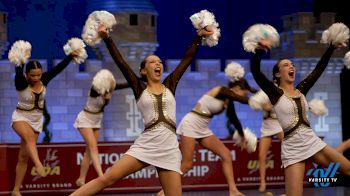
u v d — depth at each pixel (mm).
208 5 37438
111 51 15438
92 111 24750
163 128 15305
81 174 25562
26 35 34719
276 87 16859
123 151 27031
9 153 26141
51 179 26609
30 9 34750
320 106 21328
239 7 37812
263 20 38031
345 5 35406
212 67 34156
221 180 27594
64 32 35219
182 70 15953
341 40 17234
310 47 35312
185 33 37219
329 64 34500
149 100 15352
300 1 38125
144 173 27156
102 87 23094
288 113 16719
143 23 34125
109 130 33188
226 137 33281
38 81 21688
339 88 34906
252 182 27891
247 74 33969
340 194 24812
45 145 26609
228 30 37688
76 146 26828
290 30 36250
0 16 32656
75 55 20906
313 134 16750
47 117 31094
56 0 35094
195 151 27438
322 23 35562
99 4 34406
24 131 21875
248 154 27891
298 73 35500
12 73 32094
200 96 33938
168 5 36969
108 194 26609
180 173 15375
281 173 28156
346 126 34875
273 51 37688
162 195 22688
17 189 23375
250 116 34094
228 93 22047
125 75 15508
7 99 32062
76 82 32875
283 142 16938
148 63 15594
